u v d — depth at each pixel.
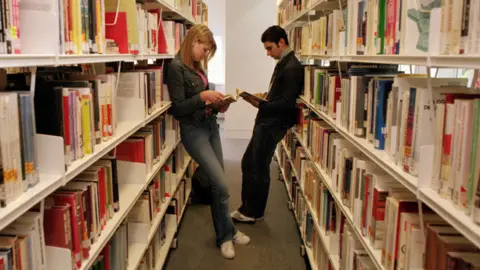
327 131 2.69
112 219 1.91
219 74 9.20
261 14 7.02
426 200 1.12
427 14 1.25
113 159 1.95
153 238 2.69
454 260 1.03
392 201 1.42
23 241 1.14
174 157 3.57
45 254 1.29
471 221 0.92
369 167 1.78
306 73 3.75
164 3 2.79
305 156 3.55
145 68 2.96
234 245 3.33
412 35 1.31
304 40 3.89
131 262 2.21
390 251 1.42
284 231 3.62
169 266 3.00
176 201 3.44
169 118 3.37
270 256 3.17
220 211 3.08
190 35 2.84
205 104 2.82
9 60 0.99
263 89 7.26
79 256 1.47
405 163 1.33
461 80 1.46
